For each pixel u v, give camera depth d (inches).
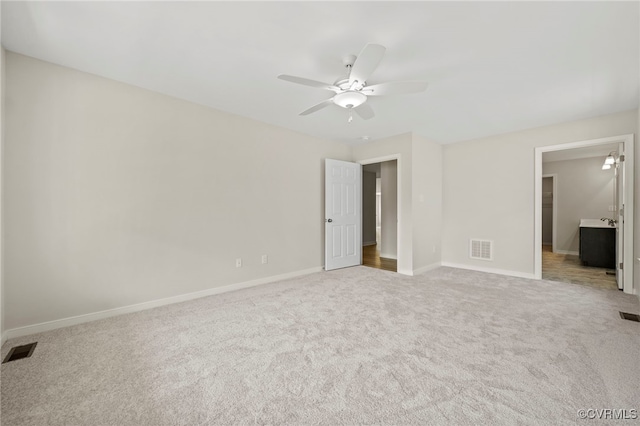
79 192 96.0
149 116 111.2
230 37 77.9
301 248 169.9
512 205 165.9
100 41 80.0
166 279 115.5
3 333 82.8
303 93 114.0
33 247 88.2
